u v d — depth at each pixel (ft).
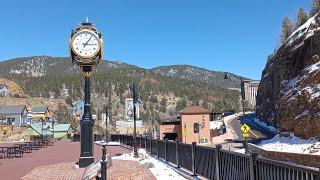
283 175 22.47
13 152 111.24
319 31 142.31
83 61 54.34
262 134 191.62
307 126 116.98
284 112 136.98
